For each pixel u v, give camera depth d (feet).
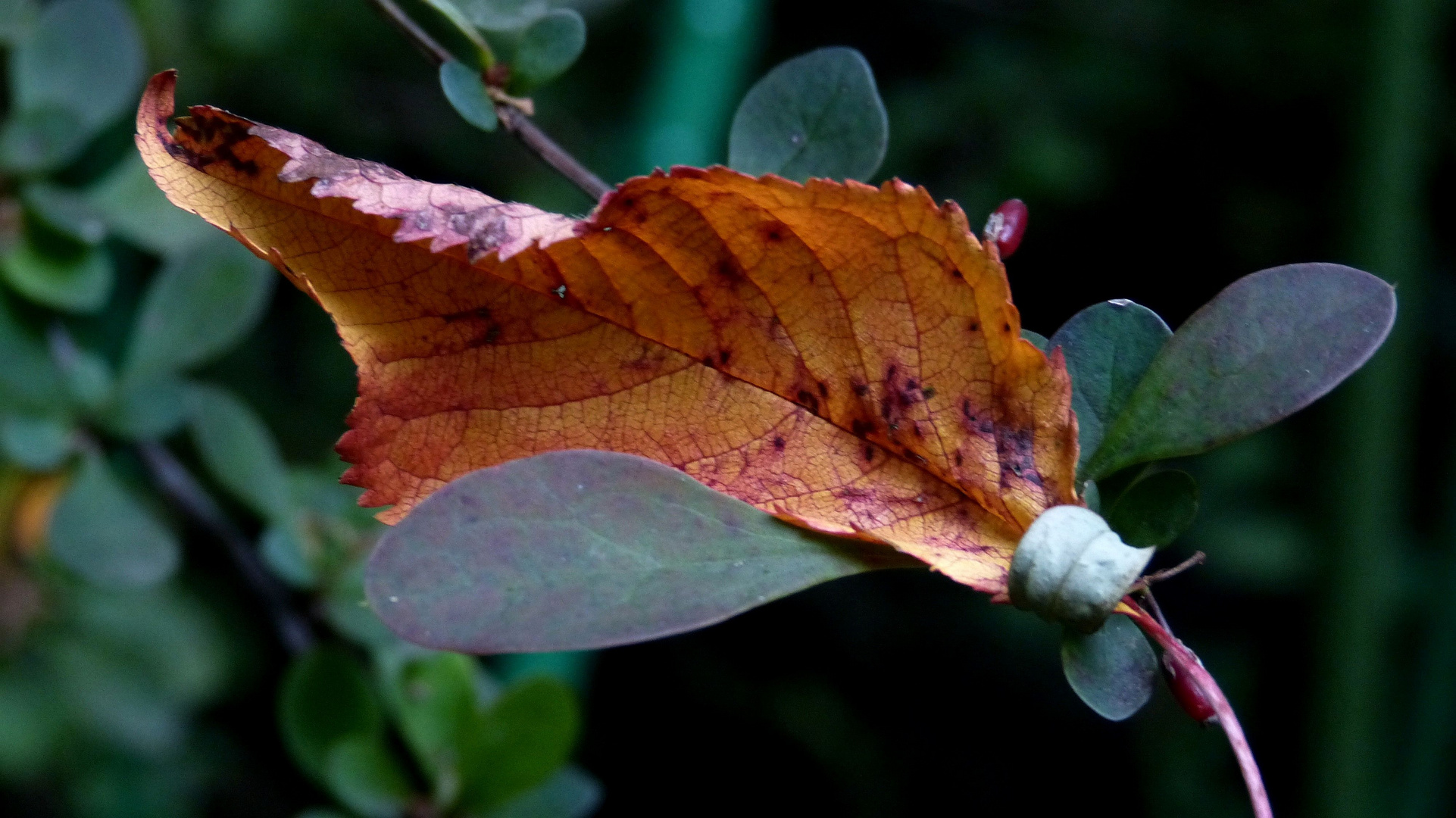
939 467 0.97
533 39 1.11
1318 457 3.90
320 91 3.32
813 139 1.09
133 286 2.09
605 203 0.94
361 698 1.45
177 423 1.48
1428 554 3.93
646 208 0.94
